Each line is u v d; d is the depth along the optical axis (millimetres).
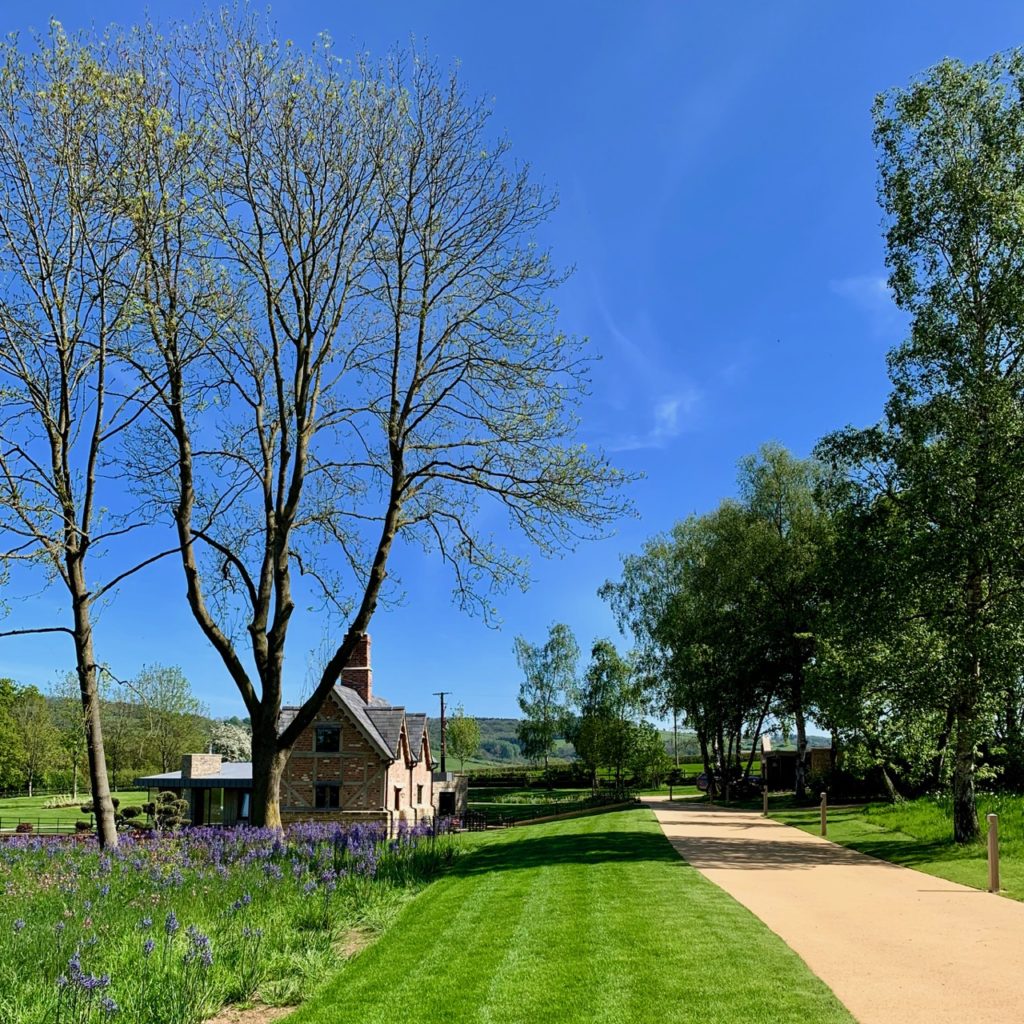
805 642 43469
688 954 9117
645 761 57844
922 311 22453
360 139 19891
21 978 7711
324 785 37250
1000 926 10938
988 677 20312
